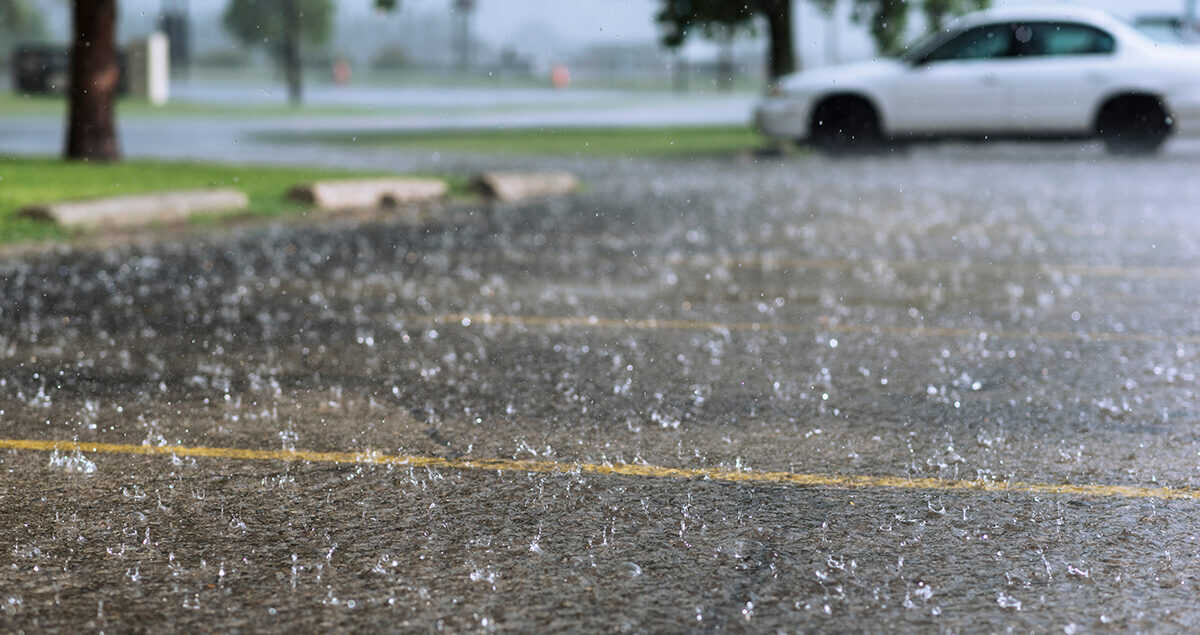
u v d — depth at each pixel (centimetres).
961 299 770
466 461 437
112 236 990
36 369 568
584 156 1862
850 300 766
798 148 1997
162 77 3691
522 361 593
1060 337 657
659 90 5541
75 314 695
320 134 2306
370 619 310
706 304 749
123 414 495
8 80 4709
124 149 1883
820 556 351
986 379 564
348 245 977
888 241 1030
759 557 350
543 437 468
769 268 888
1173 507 394
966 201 1322
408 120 2817
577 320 696
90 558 347
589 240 1024
